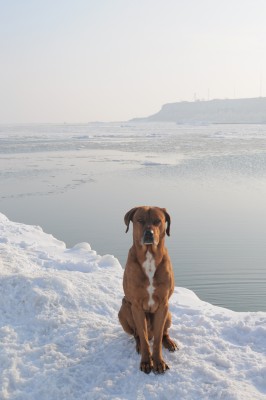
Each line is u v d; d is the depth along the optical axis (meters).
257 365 4.20
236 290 9.57
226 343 4.63
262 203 19.33
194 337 4.71
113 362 4.25
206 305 6.02
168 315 4.48
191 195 21.56
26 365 4.21
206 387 3.84
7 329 4.83
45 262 7.31
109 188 24.34
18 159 42.03
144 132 119.75
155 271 4.16
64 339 4.66
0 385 3.94
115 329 4.89
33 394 3.83
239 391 3.74
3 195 22.53
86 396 3.79
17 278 5.76
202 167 32.62
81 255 8.06
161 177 28.27
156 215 4.14
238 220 16.17
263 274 10.45
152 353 4.21
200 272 10.67
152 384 3.91
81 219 16.59
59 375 4.05
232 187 23.69
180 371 4.08
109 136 94.81
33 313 5.21
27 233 9.69
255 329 4.88
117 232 14.54
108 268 7.22
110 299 5.73
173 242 13.28
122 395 3.81
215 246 12.78
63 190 23.91
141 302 4.20
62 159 41.91
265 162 34.12
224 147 53.16
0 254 7.13
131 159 40.84
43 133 123.50
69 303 5.45
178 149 51.94
